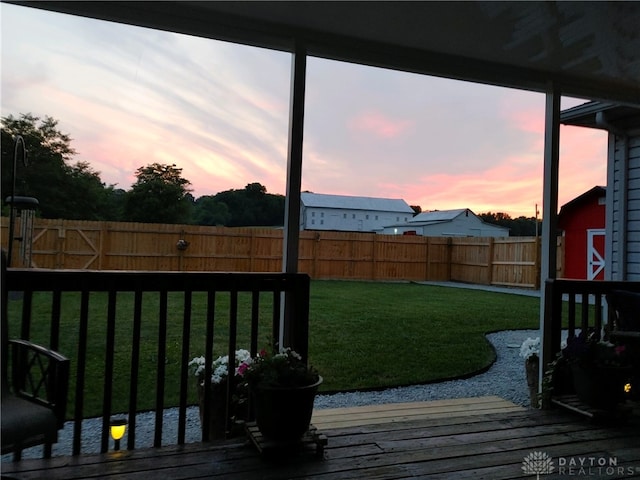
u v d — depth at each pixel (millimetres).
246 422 2393
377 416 2865
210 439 2422
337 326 6000
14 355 1776
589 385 2725
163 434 2738
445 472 2051
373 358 4531
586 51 2973
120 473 1964
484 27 2693
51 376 1620
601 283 3227
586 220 10406
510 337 5816
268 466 2068
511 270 12156
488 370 4340
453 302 8648
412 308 7703
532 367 3246
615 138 5539
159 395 2264
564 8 2480
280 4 2443
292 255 2668
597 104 5074
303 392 2127
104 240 9367
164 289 2268
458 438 2445
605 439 2463
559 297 3109
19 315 5652
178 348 4500
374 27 2695
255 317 2467
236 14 2557
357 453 2232
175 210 9750
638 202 5266
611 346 2723
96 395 3301
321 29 2717
